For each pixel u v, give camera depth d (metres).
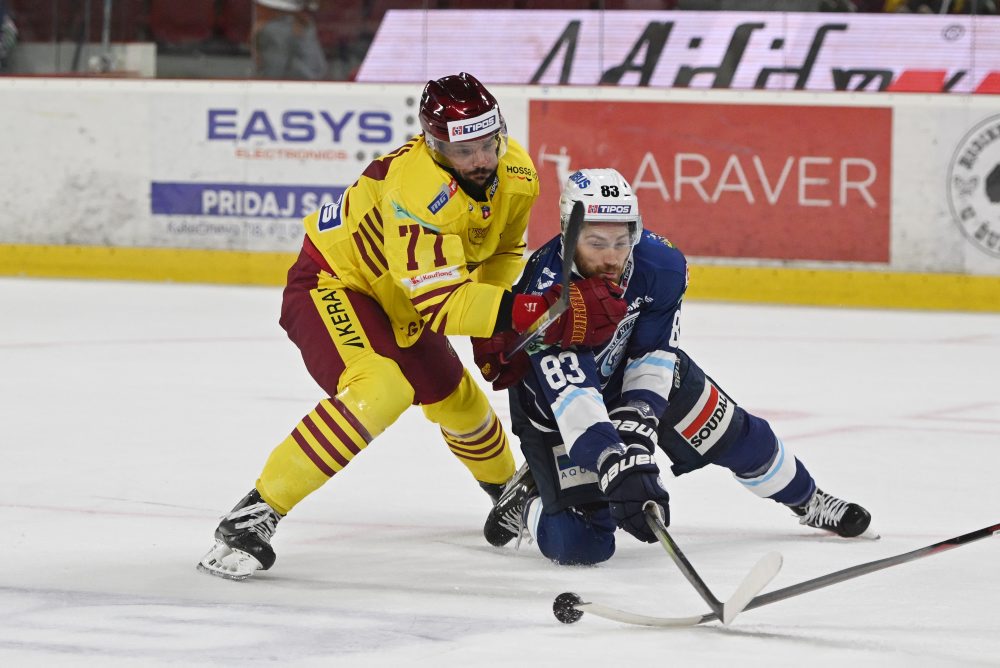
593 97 28.84
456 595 9.23
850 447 14.77
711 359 20.98
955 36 27.47
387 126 29.55
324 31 29.95
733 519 11.70
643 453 9.13
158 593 9.23
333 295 10.44
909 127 27.47
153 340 22.48
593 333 9.36
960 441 15.12
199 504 12.01
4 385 18.38
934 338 23.50
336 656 7.76
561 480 10.04
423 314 9.80
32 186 30.88
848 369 20.19
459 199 9.76
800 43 28.03
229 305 26.81
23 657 7.75
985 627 8.38
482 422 11.12
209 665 7.59
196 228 30.23
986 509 11.93
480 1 29.30
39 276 31.00
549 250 9.91
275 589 9.37
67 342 22.25
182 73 30.55
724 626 8.39
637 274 9.82
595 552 9.99
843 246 27.84
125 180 30.48
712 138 28.30
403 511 11.98
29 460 13.83
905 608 8.82
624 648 7.93
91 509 11.78
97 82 30.45
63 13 30.91
